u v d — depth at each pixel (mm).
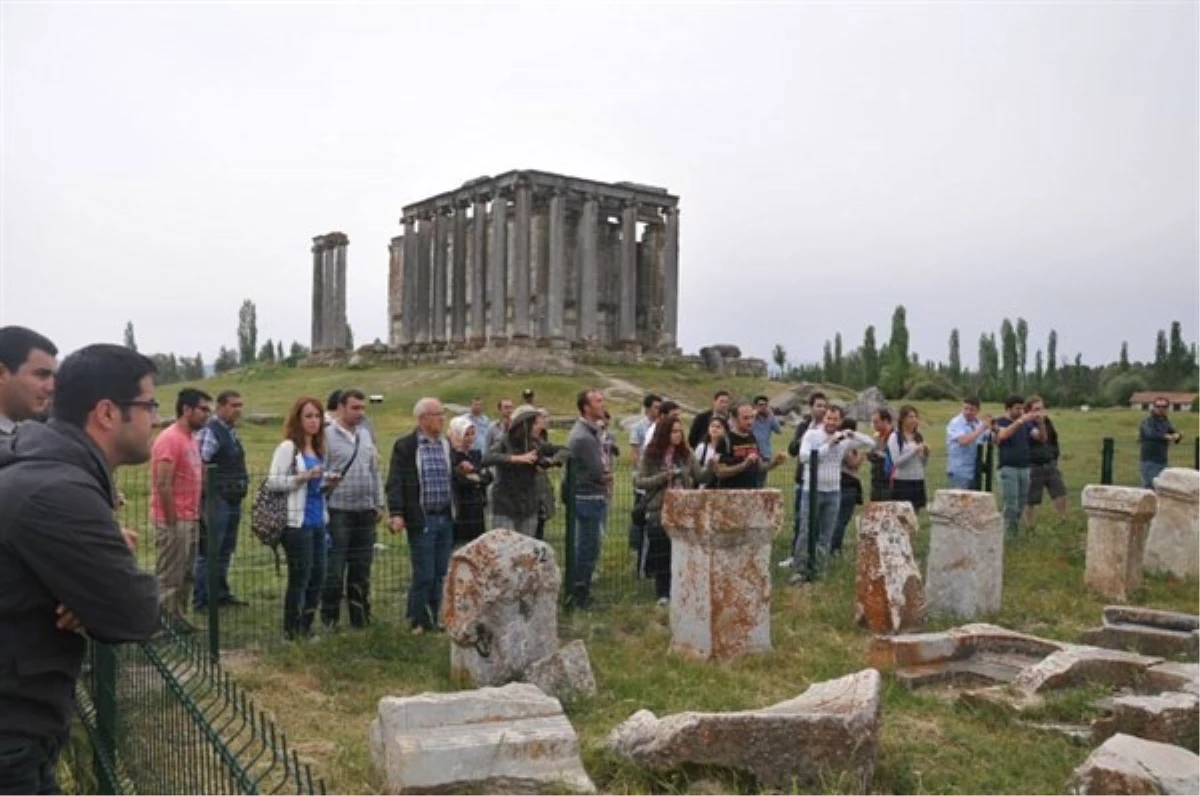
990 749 7637
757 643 10359
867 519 11844
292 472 10758
